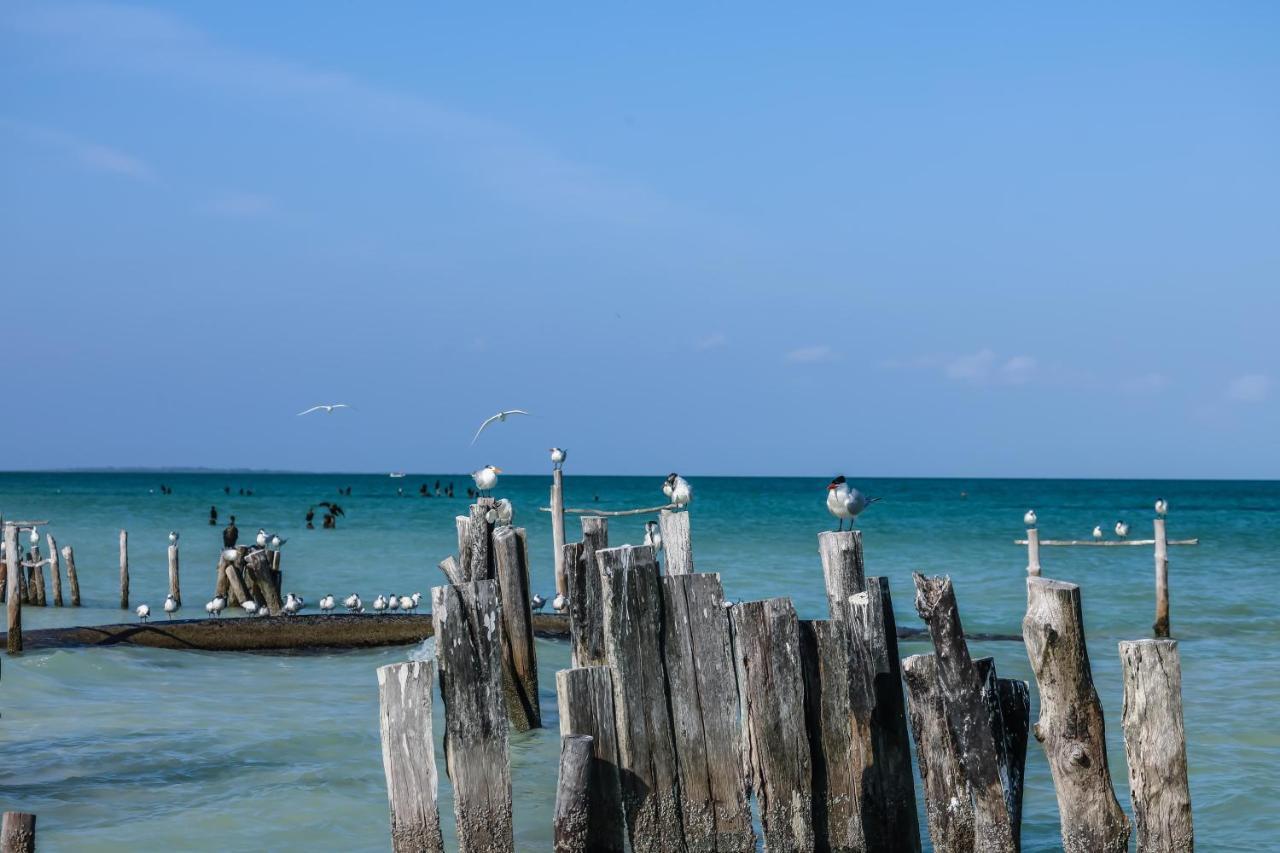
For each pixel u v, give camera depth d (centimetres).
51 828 1095
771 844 888
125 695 1702
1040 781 1262
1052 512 9044
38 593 3084
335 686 1805
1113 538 5672
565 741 823
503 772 855
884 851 923
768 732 893
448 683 850
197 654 2038
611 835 844
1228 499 12656
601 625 1211
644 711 862
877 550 4881
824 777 920
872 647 934
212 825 1115
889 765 929
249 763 1320
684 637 882
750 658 898
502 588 1430
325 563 4366
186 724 1496
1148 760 781
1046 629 788
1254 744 1404
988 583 3503
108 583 3709
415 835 801
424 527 6300
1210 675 1909
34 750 1359
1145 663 783
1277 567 4125
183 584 3678
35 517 7294
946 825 858
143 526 6309
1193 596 3203
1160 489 18200
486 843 847
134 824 1111
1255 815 1147
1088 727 786
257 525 6450
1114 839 783
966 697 809
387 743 803
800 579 3534
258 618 2147
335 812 1155
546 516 7200
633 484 18712
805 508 9100
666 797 862
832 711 924
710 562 4122
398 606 2727
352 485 18150
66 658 1906
